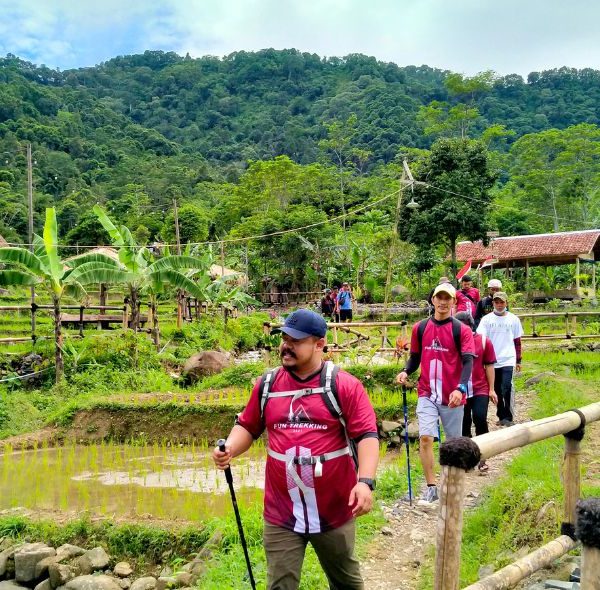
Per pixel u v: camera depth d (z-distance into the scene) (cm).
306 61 15288
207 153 11556
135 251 1739
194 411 1140
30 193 1847
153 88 14862
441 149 2816
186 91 14425
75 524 697
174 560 631
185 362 1631
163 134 12850
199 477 876
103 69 16200
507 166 6150
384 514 606
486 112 10556
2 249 1409
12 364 1527
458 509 281
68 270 1504
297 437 320
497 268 3459
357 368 1191
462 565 473
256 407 339
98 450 1093
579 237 3014
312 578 465
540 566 358
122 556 664
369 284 3538
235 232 4653
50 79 14925
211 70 15825
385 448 946
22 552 665
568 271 3484
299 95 14088
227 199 6234
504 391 827
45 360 1534
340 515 321
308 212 4062
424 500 630
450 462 283
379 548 533
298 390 325
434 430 595
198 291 1742
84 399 1291
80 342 1614
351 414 321
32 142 8669
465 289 1075
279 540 322
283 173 5691
